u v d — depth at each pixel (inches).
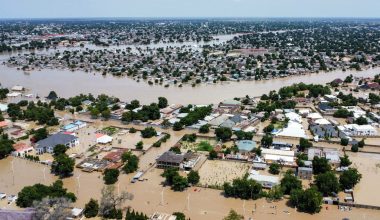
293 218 7864.2
